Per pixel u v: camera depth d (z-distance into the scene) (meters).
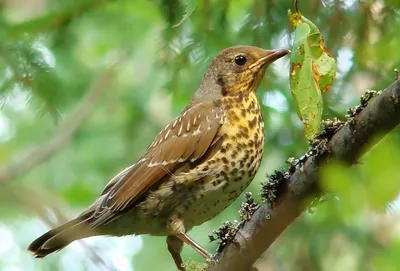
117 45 16.25
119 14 15.55
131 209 10.48
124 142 15.17
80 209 15.73
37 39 11.66
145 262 15.44
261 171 13.65
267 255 12.99
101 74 15.66
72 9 11.30
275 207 8.17
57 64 13.22
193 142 10.36
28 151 16.34
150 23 16.11
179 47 11.37
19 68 11.44
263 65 10.96
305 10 10.77
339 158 7.48
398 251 5.83
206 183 10.30
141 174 10.45
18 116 17.23
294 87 7.81
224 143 10.30
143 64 16.36
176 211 10.40
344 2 10.60
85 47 16.27
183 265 9.18
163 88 11.83
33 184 15.66
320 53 7.90
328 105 10.73
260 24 11.10
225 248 8.79
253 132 10.44
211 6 11.16
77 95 15.15
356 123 7.29
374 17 10.47
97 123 16.00
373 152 5.73
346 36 10.62
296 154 11.73
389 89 7.05
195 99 11.13
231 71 10.95
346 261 12.59
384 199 5.47
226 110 10.54
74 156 16.00
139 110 15.16
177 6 10.98
